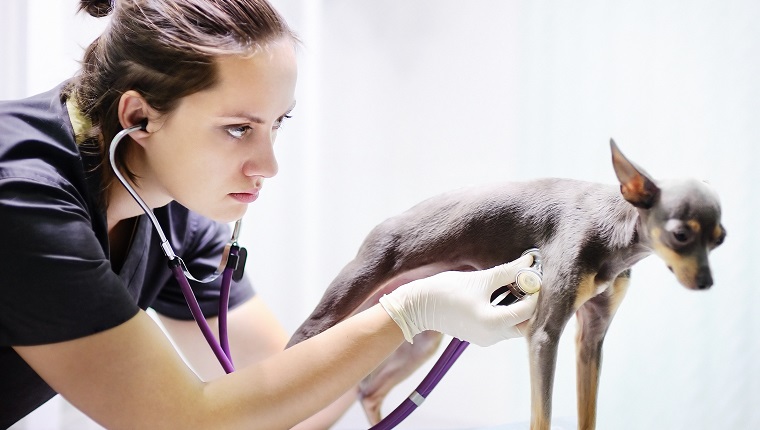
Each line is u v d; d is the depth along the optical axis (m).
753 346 1.08
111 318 0.72
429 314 0.80
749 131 1.08
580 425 0.84
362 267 0.86
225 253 0.89
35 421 1.56
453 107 1.37
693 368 1.11
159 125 0.77
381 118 1.44
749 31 1.08
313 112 1.49
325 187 1.50
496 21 1.31
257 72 0.75
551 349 0.75
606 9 1.19
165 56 0.74
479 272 0.80
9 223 0.70
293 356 0.78
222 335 0.89
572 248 0.75
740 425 1.09
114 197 0.86
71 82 0.86
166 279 1.05
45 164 0.77
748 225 1.08
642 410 1.13
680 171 1.12
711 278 0.70
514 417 1.27
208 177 0.78
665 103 1.14
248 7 0.76
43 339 0.72
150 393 0.72
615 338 1.14
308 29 1.47
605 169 1.18
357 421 1.38
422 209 0.86
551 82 1.25
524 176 1.28
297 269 1.54
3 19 1.52
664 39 1.14
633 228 0.74
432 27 1.38
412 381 1.31
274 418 0.76
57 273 0.71
